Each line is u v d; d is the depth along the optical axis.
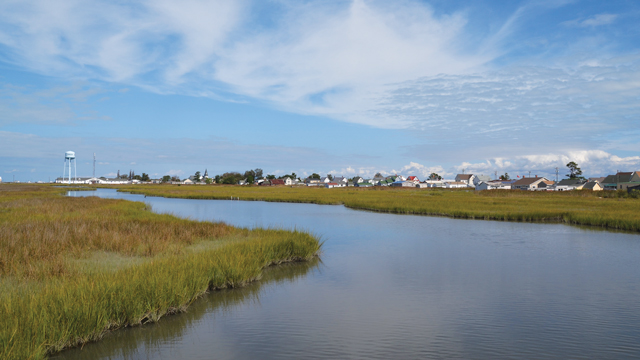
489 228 33.19
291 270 17.66
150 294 10.84
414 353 9.36
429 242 25.64
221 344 9.77
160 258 14.90
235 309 12.34
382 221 38.25
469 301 13.36
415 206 51.12
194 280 12.50
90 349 9.15
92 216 29.27
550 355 9.34
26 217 27.94
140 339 10.05
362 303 13.09
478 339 10.23
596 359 9.11
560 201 62.31
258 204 62.47
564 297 13.81
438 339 10.16
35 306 8.60
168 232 21.33
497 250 22.91
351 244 24.88
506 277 16.61
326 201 65.25
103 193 98.88
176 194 86.75
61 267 12.62
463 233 29.94
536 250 22.88
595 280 16.11
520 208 48.47
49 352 8.49
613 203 57.09
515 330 10.87
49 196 61.31
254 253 17.06
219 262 14.68
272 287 14.83
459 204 55.09
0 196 59.03
